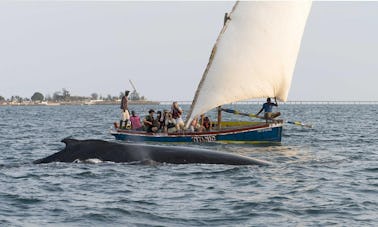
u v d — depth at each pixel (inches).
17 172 1942.7
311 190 1711.4
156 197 1596.9
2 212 1412.4
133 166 2018.9
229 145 3191.4
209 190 1691.7
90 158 2082.9
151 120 3408.0
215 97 3474.4
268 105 3462.1
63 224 1305.4
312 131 4881.9
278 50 3479.3
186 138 3321.9
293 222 1347.2
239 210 1455.5
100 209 1445.6
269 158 2534.5
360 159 2501.2
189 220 1354.6
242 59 3474.4
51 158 2119.8
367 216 1405.0
